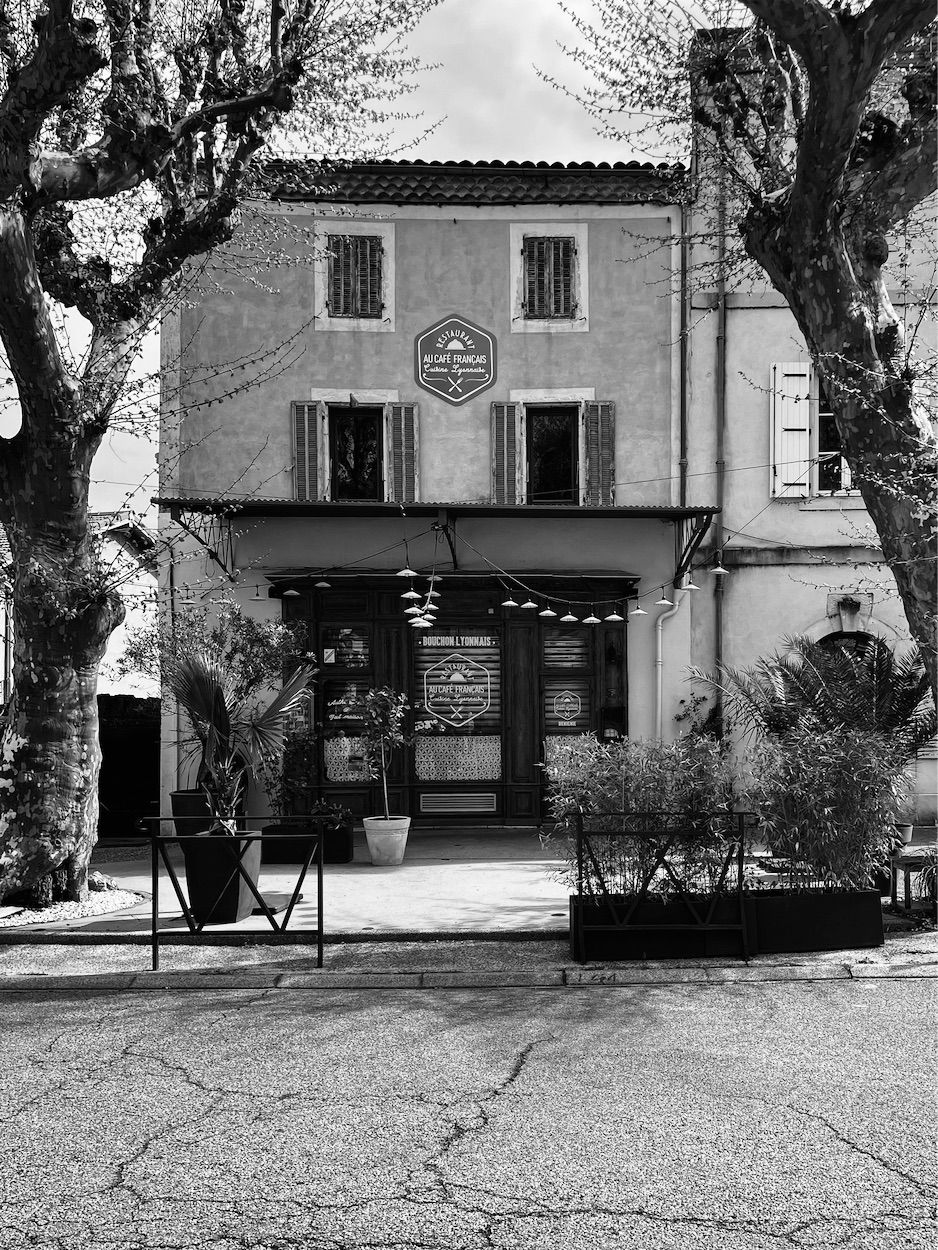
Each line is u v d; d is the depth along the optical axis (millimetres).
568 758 8211
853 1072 5309
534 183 15133
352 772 14828
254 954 7930
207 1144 4465
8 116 8266
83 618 9516
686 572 14508
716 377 15211
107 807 16141
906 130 8820
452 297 15234
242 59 10016
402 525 14945
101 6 8828
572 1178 4098
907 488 8344
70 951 8086
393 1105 4898
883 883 9133
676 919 7668
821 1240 3604
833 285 8445
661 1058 5559
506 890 10289
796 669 10891
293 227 13203
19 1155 4371
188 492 14789
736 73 9844
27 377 9070
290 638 13203
